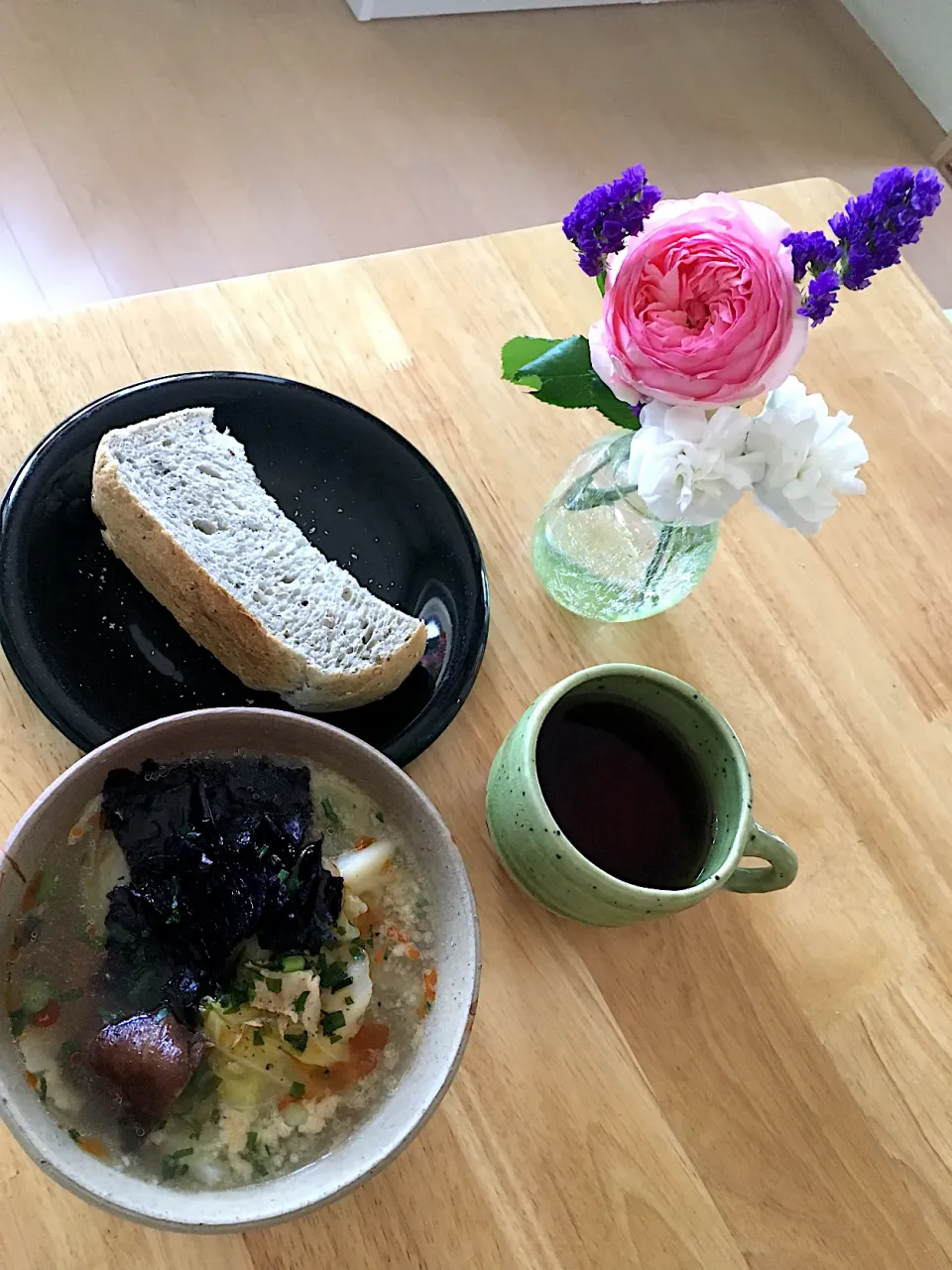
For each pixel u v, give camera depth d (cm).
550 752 44
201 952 38
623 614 51
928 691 54
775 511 38
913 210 34
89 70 105
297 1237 39
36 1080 36
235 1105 37
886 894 50
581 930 46
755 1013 46
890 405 62
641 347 35
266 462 51
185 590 45
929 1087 46
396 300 57
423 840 40
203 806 39
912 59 135
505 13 126
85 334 52
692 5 137
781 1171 44
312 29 116
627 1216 42
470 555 50
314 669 45
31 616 44
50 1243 37
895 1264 43
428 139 114
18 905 37
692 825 44
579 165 119
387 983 39
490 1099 42
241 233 103
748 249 35
